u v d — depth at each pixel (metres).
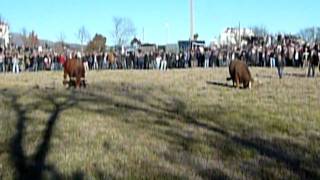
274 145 13.80
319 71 44.53
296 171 11.17
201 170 11.08
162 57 57.34
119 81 36.94
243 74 30.84
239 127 16.64
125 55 60.06
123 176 10.48
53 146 13.10
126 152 12.58
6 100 23.36
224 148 13.30
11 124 16.31
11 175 10.43
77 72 31.92
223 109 21.02
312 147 13.59
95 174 10.60
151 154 12.44
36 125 16.12
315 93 27.61
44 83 35.31
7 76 43.69
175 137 14.67
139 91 28.69
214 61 60.09
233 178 10.51
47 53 61.84
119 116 18.39
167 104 22.59
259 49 59.25
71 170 10.84
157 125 16.64
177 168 11.20
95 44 98.25
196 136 14.87
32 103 22.16
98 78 40.25
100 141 13.81
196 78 39.62
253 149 13.21
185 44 77.12
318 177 10.78
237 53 59.53
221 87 31.48
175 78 39.78
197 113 19.73
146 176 10.52
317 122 17.73
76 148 12.89
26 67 55.75
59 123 16.55
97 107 20.86
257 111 20.47
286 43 68.69
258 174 10.87
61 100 23.41
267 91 28.75
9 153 12.31
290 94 27.09
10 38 96.62
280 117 18.83
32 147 12.92
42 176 10.42
